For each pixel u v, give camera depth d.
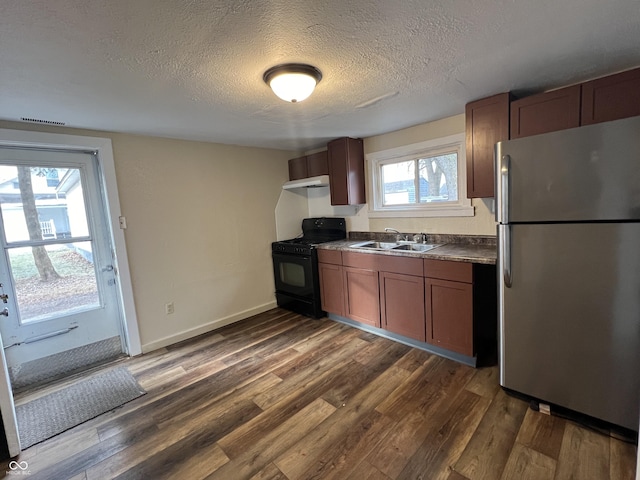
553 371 1.79
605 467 1.46
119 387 2.38
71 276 2.69
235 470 1.57
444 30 1.38
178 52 1.43
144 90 1.83
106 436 1.87
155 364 2.73
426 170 3.18
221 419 1.96
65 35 1.24
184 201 3.19
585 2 1.21
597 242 1.57
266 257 3.96
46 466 1.66
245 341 3.10
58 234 2.62
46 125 2.39
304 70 1.65
